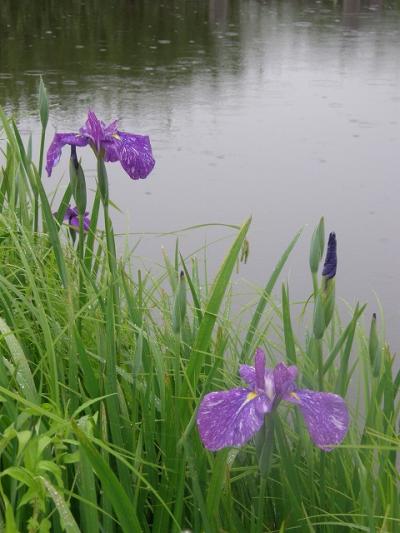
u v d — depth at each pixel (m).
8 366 0.77
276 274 0.96
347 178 2.63
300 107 3.66
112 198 2.38
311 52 5.12
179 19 6.54
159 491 0.77
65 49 4.96
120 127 3.15
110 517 0.70
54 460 0.67
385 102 3.79
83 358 0.77
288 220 2.25
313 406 0.62
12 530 0.61
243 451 0.83
